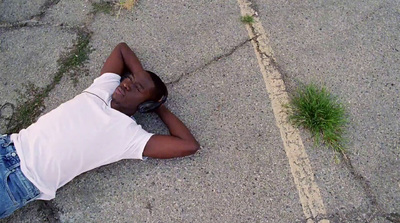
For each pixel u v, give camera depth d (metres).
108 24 3.29
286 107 2.94
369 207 2.65
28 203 2.72
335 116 2.84
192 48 3.19
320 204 2.67
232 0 3.36
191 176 2.77
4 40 3.25
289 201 2.69
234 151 2.83
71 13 3.33
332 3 3.33
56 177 2.56
